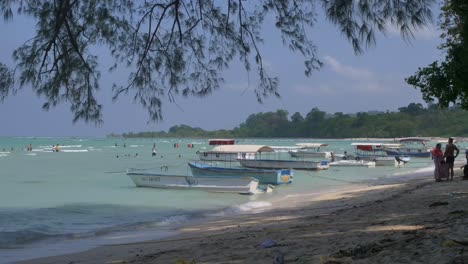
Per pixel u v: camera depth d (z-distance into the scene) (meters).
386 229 8.17
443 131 174.25
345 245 6.85
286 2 5.11
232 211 17.81
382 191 21.25
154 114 5.16
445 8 10.27
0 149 97.44
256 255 6.93
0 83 4.60
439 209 10.70
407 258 5.14
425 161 58.59
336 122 193.25
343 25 4.68
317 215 13.28
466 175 20.70
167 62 5.26
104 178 35.34
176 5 5.16
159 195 24.06
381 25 4.61
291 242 7.87
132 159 64.19
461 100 15.94
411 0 4.45
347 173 39.56
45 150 94.12
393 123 178.25
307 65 5.34
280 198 22.02
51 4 4.69
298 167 42.19
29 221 16.11
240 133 194.38
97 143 159.25
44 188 28.28
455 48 12.70
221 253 7.57
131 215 17.53
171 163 55.69
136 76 5.13
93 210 18.91
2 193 25.70
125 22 5.09
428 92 14.81
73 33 4.88
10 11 4.39
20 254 10.45
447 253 5.07
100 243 11.66
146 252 9.08
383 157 50.47
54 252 10.57
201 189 25.45
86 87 4.96
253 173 29.39
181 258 7.52
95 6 4.89
